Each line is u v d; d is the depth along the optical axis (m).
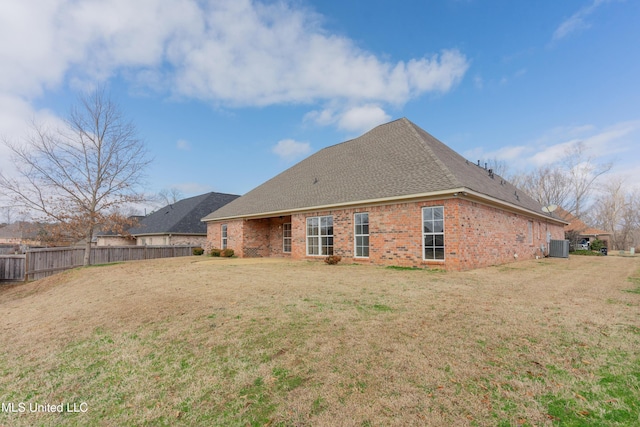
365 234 13.27
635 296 6.84
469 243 11.16
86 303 7.92
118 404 3.15
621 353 3.81
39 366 4.18
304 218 15.98
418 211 11.58
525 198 20.14
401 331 4.61
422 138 15.03
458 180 10.69
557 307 5.87
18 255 16.48
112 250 20.55
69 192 17.12
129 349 4.52
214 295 7.50
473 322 4.96
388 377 3.29
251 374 3.51
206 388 3.30
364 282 8.70
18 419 2.99
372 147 17.08
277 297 7.03
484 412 2.68
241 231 19.45
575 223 34.75
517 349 3.94
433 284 8.23
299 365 3.65
